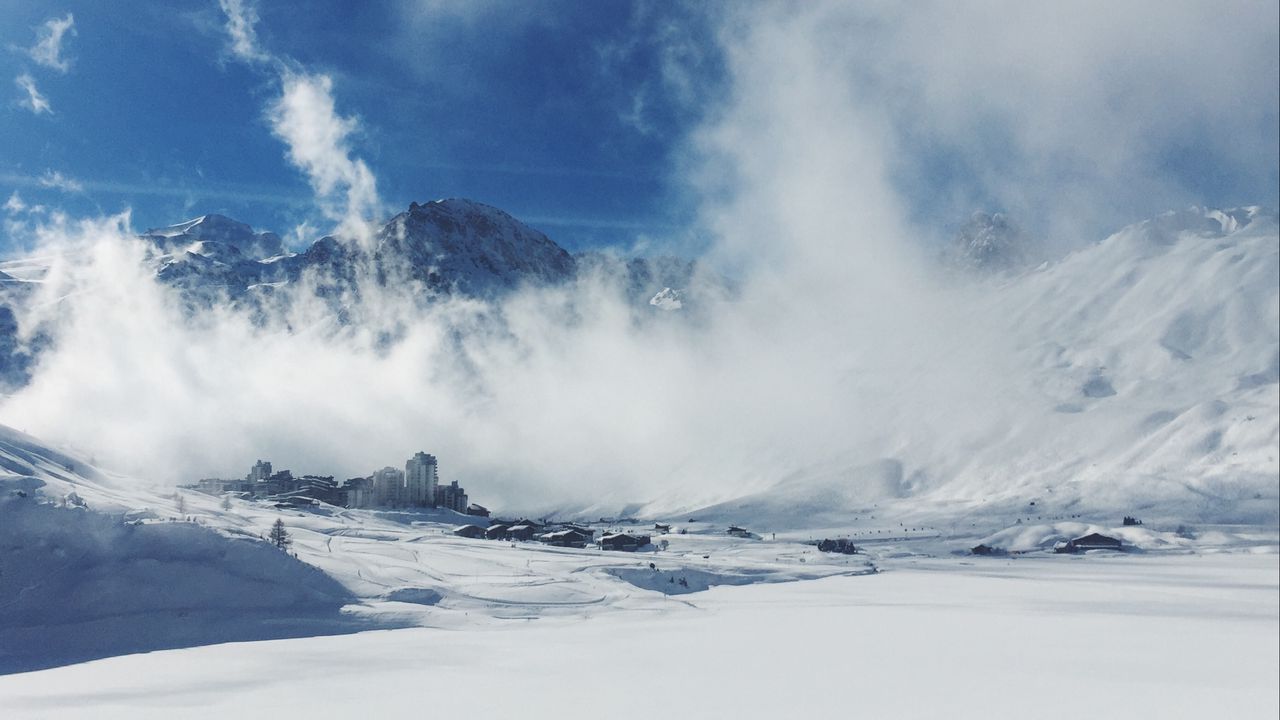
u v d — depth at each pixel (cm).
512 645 6544
